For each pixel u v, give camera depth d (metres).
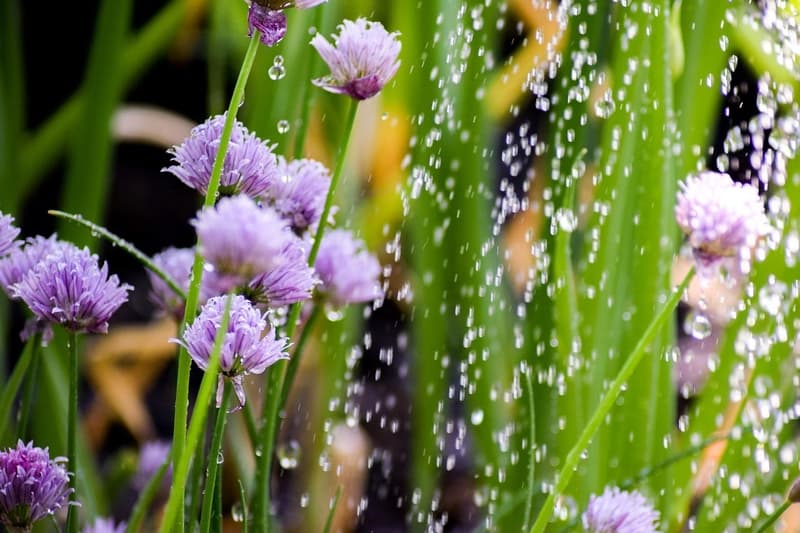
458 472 1.63
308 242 1.04
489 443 1.29
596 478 1.21
